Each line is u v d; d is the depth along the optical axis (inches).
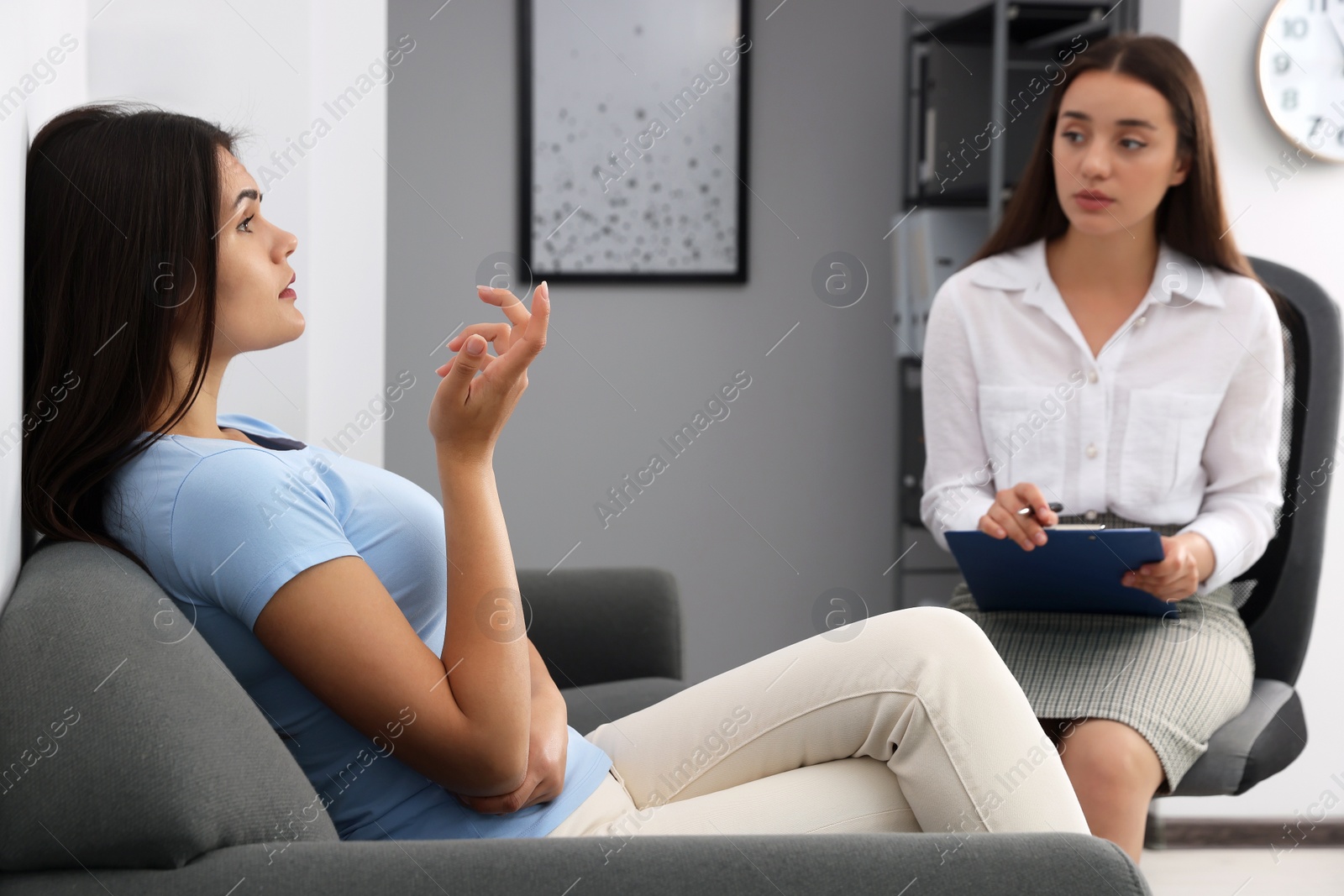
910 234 152.2
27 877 31.3
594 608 77.0
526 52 157.2
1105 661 67.9
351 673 40.2
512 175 159.2
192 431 47.1
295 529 41.1
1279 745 67.7
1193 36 113.3
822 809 47.8
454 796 44.9
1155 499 77.5
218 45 83.6
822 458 168.2
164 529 41.8
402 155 156.8
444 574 49.1
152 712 32.8
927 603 169.0
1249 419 76.6
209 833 31.7
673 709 54.2
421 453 157.8
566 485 163.3
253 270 48.3
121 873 31.3
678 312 164.1
